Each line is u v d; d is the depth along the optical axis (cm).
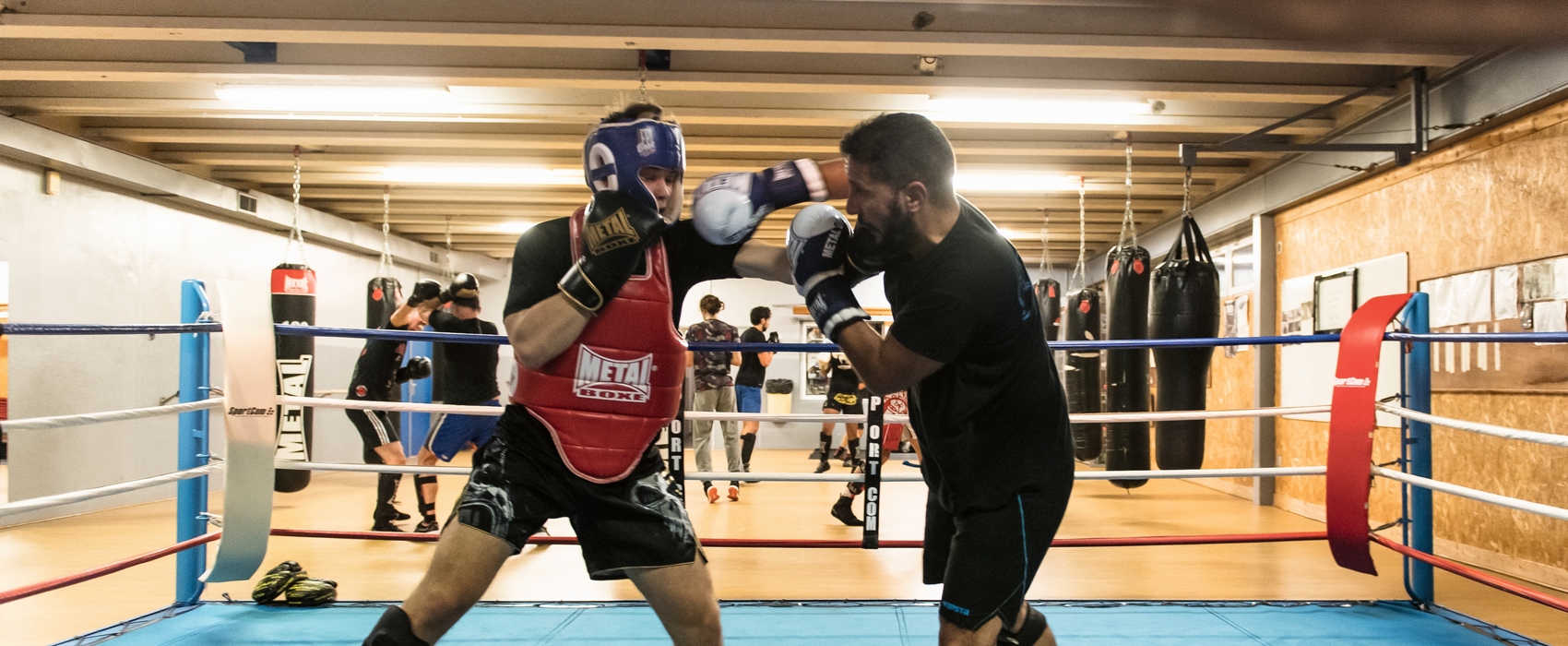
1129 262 512
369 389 421
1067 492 144
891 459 847
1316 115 466
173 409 232
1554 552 338
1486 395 376
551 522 455
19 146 453
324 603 283
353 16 347
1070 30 350
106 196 534
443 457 411
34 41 389
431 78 400
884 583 325
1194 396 459
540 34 348
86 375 518
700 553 145
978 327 130
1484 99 355
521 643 248
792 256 139
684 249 148
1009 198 666
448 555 131
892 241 133
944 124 486
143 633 251
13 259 472
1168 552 387
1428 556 255
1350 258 476
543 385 138
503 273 1048
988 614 134
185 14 343
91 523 471
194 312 269
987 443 138
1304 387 522
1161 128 498
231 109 445
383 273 851
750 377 647
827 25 355
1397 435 443
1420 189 418
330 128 510
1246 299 602
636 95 435
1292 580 333
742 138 510
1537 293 346
